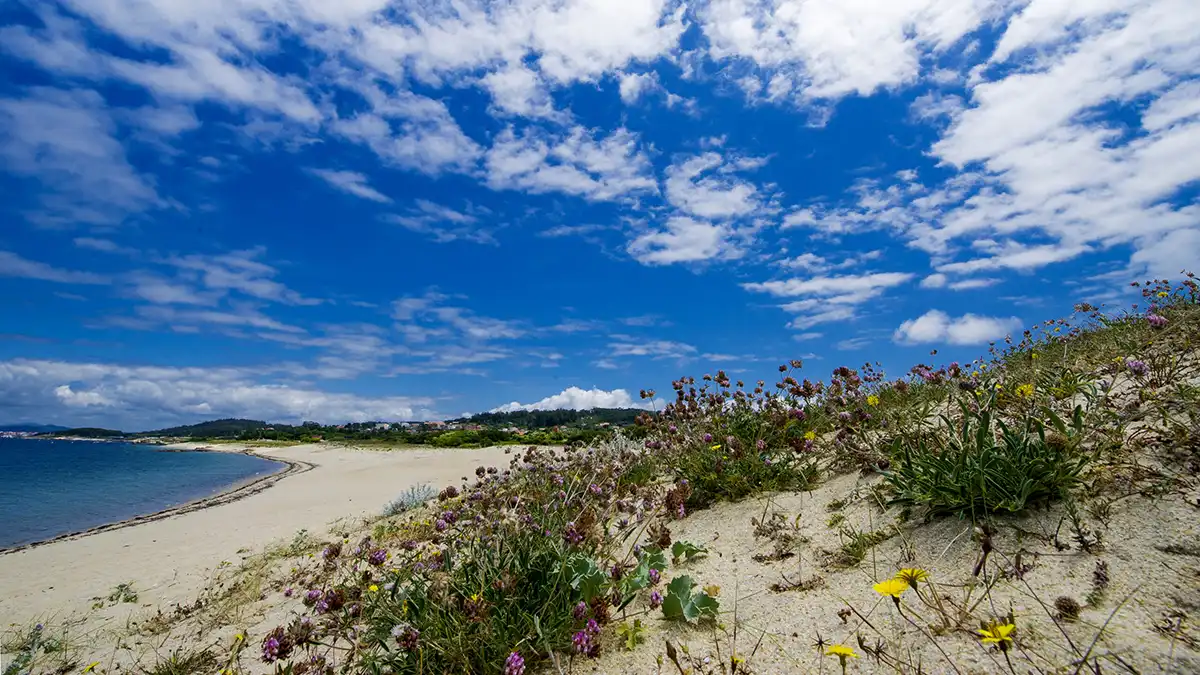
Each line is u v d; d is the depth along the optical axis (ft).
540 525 12.44
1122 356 14.17
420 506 35.81
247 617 17.08
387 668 9.43
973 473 9.33
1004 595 7.24
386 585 11.86
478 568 10.89
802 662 7.07
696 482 16.44
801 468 15.17
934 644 6.66
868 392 19.70
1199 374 11.39
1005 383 15.29
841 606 8.25
